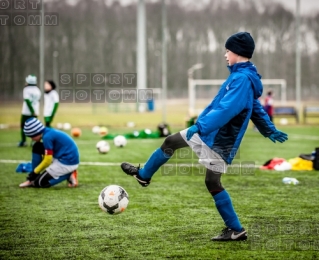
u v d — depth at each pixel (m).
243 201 21.31
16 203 20.94
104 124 75.38
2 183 25.78
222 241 15.34
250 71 14.44
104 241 15.43
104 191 16.83
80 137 54.19
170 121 82.19
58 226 17.23
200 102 182.75
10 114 106.75
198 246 14.84
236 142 14.42
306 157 31.42
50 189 24.12
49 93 42.12
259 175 28.41
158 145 45.81
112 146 44.91
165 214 18.98
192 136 14.37
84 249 14.63
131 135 52.81
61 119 87.88
